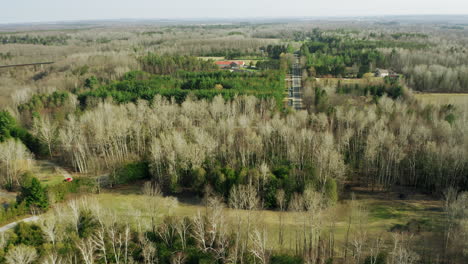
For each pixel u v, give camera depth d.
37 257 62.44
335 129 132.75
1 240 66.31
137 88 178.50
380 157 102.38
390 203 88.56
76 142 111.50
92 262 60.72
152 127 122.06
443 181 93.50
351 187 98.31
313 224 68.69
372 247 66.75
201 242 68.56
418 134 107.25
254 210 81.94
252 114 140.50
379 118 128.38
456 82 192.00
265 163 101.00
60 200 89.81
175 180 94.56
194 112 139.75
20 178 96.19
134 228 75.25
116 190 98.69
